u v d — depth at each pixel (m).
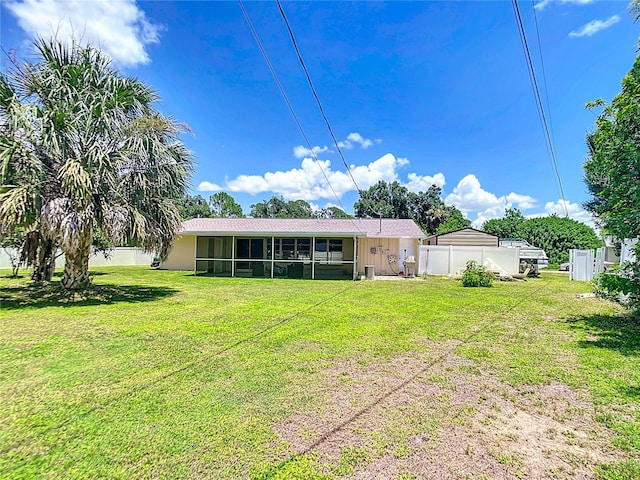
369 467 2.15
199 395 3.16
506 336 5.33
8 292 9.57
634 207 5.88
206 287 11.78
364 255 17.52
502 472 2.11
